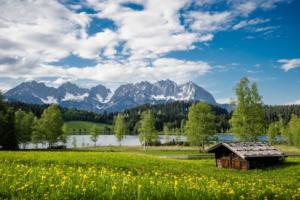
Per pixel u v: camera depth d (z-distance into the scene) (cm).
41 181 1259
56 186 1156
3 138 8562
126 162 3569
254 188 1562
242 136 7106
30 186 1172
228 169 4788
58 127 10806
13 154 3434
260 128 7112
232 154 5044
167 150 10469
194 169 3781
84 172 1656
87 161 3294
